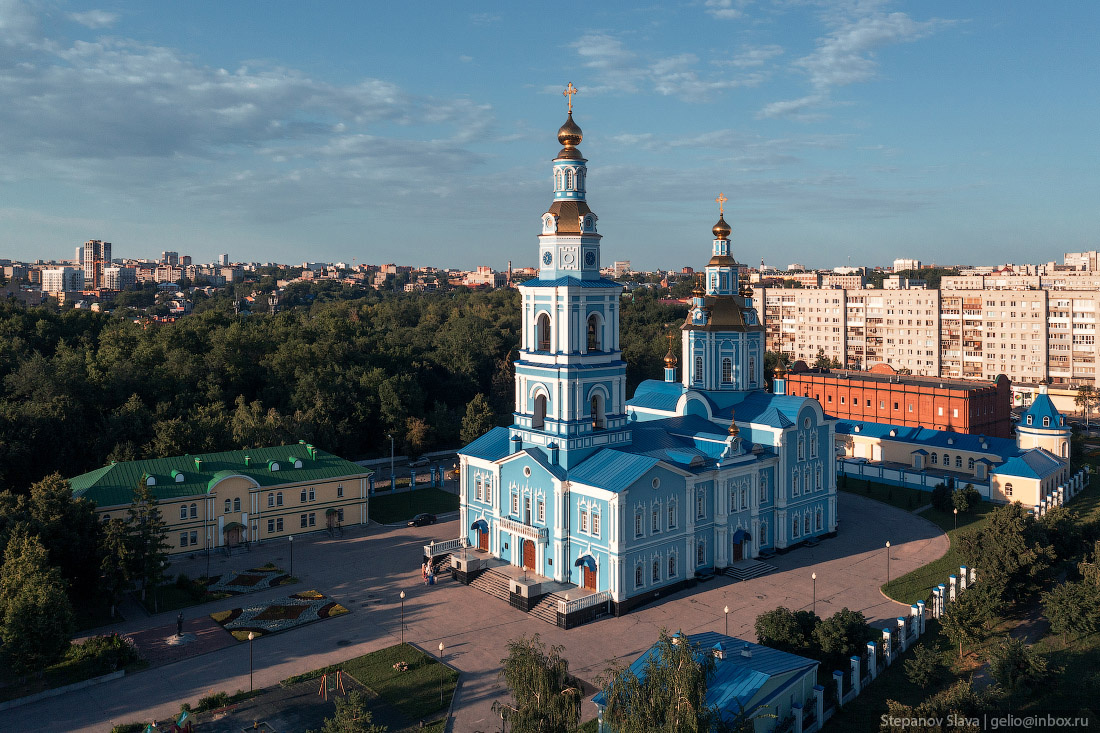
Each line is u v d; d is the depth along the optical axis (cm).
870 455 12600
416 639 6375
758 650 5147
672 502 7362
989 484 10325
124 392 11681
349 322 17925
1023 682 4909
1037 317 19162
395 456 13312
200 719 5159
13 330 13912
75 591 6906
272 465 9000
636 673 4659
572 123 7756
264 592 7381
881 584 7488
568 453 7400
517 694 3947
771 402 8919
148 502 6938
